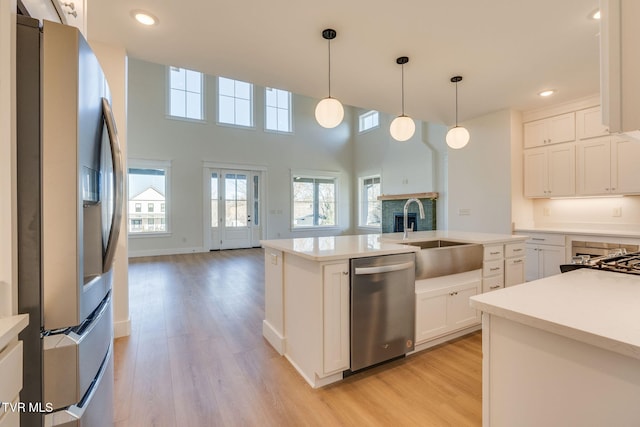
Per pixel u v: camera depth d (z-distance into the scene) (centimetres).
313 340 189
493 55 283
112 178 119
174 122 722
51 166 88
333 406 170
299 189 891
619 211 376
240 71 313
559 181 404
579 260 145
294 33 245
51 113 88
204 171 755
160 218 714
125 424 156
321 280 182
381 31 243
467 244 271
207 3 207
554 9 217
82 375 97
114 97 255
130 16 220
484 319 99
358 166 944
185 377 199
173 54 276
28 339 86
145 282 454
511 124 429
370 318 198
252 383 193
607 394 73
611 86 64
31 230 86
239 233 805
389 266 203
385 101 403
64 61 89
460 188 491
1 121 79
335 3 209
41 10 106
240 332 272
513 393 92
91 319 110
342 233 948
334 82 343
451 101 404
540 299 96
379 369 208
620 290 103
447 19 228
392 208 780
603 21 66
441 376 200
